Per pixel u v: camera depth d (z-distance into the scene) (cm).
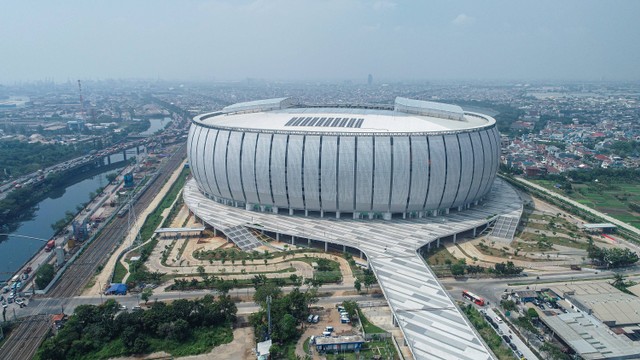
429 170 17175
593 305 12144
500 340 10912
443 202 18300
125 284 13700
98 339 10838
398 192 17438
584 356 10188
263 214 18888
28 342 11075
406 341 10325
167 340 10944
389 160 16900
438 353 9862
